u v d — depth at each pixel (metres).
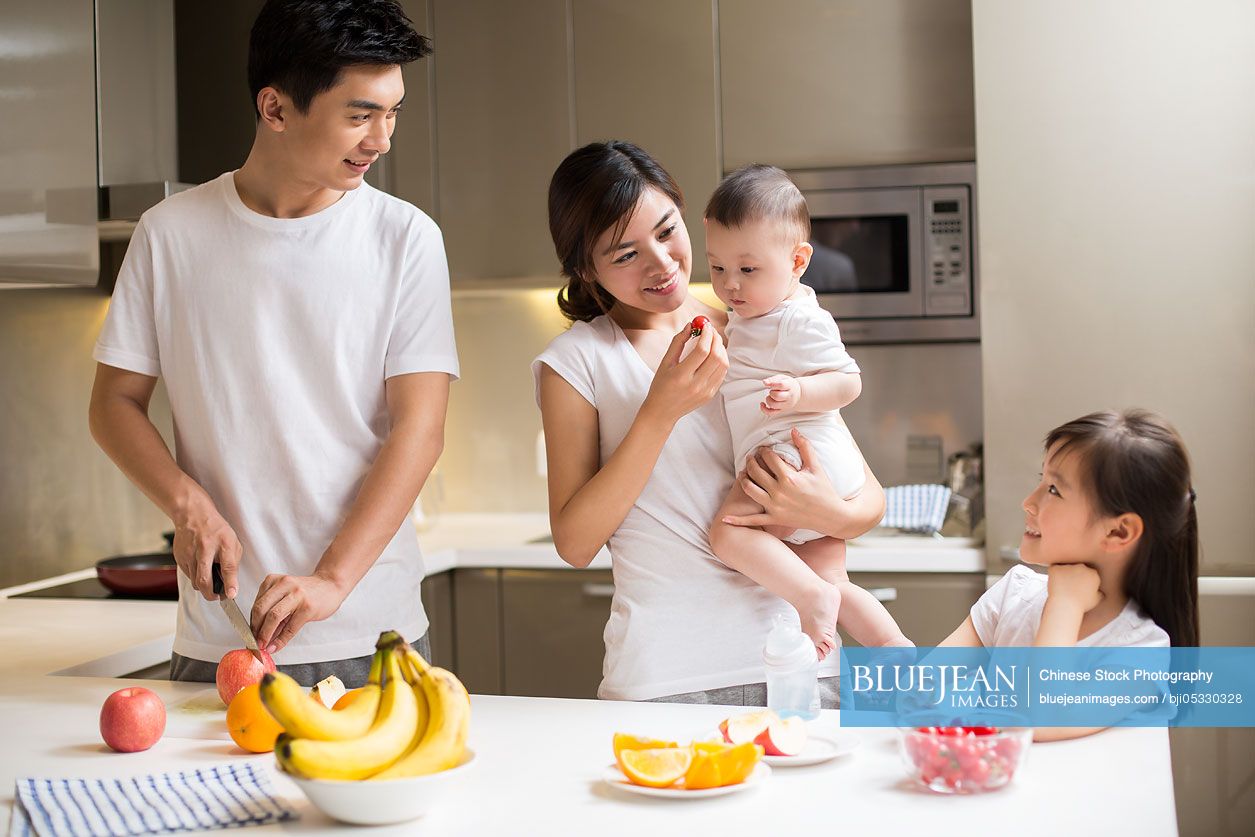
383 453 1.80
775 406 1.71
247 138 3.34
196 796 1.21
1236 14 2.64
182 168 3.39
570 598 3.09
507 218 3.35
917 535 3.00
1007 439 2.78
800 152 3.17
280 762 1.09
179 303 1.86
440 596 3.11
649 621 1.65
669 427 1.58
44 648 2.10
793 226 1.80
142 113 3.02
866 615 1.81
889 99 3.12
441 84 3.37
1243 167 2.65
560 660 3.11
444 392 1.87
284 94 1.69
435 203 3.39
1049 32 2.72
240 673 1.54
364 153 1.75
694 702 1.64
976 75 2.76
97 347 1.89
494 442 3.85
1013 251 2.76
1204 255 2.67
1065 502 1.37
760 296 1.81
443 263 1.90
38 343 2.90
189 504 1.74
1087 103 2.71
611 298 1.73
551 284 3.37
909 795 1.18
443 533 3.51
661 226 1.59
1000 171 2.76
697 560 1.67
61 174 2.64
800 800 1.17
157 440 1.83
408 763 1.13
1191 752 2.59
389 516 1.75
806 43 3.15
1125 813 1.12
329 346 1.83
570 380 1.67
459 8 3.35
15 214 2.47
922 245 3.14
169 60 3.16
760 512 1.69
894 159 3.13
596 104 3.28
